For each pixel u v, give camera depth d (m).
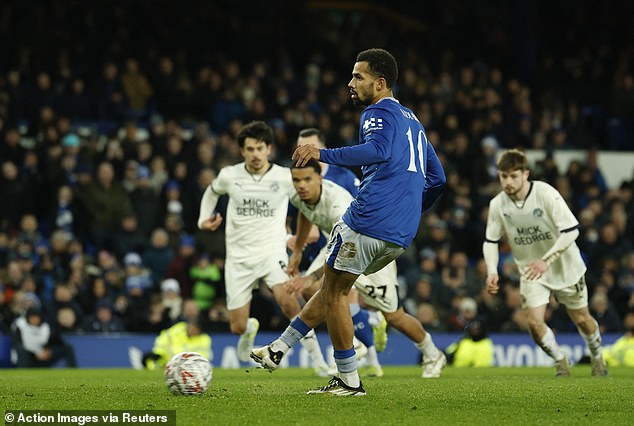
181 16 79.94
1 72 70.88
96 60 73.94
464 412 20.27
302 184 30.59
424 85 79.06
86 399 22.52
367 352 35.88
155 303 53.75
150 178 64.38
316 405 21.11
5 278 54.25
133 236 61.19
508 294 59.78
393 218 22.12
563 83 88.56
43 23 72.88
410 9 91.75
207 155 65.06
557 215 33.66
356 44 85.81
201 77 74.25
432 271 61.59
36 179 62.94
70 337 51.12
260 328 55.03
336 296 22.81
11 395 23.86
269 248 35.84
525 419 19.28
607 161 80.81
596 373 36.56
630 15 93.75
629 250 68.69
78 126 70.00
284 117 72.44
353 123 74.00
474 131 76.06
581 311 35.66
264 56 81.94
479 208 71.06
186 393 23.09
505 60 92.50
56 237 57.28
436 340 55.97
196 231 63.09
